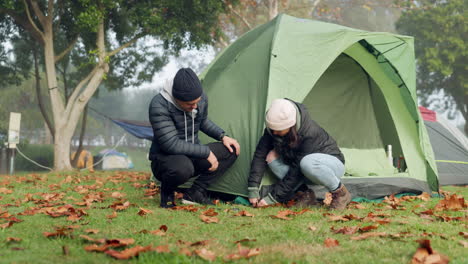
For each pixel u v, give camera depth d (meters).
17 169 18.67
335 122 5.18
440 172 6.90
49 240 2.32
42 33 11.79
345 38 4.40
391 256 2.00
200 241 2.20
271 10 16.75
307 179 3.66
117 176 7.64
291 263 1.85
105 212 3.28
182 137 3.59
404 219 2.97
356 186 4.23
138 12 11.82
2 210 3.41
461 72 21.47
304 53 4.24
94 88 12.15
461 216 3.15
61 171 10.98
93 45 13.19
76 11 11.76
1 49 14.60
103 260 1.90
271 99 3.92
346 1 21.36
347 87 5.31
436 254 1.91
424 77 22.62
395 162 5.10
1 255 2.00
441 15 20.92
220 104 4.41
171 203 3.61
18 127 11.48
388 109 5.16
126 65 15.44
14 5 10.98
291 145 3.46
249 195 3.66
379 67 5.09
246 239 2.28
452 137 7.32
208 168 3.68
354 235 2.46
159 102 3.44
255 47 4.59
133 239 2.21
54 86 11.95
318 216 3.09
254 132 3.92
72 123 11.98
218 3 12.53
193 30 12.91
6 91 24.67
